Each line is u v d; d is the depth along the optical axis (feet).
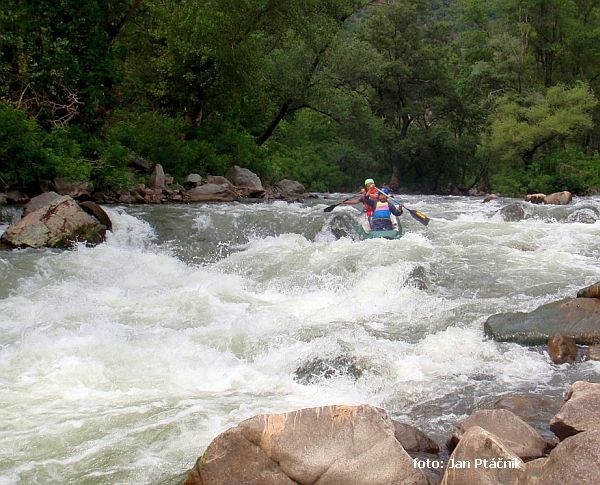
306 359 21.03
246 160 77.87
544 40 120.47
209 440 15.49
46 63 53.88
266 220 45.11
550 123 101.76
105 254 34.30
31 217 37.24
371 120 125.29
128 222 42.45
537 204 62.75
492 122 115.34
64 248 36.76
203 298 28.66
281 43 83.71
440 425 16.42
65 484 13.61
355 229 42.73
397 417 16.99
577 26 117.50
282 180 80.33
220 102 77.46
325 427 12.53
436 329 24.53
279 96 87.97
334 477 11.95
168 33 69.10
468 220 51.01
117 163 55.06
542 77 123.54
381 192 41.93
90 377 19.62
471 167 145.69
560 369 20.11
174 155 65.46
